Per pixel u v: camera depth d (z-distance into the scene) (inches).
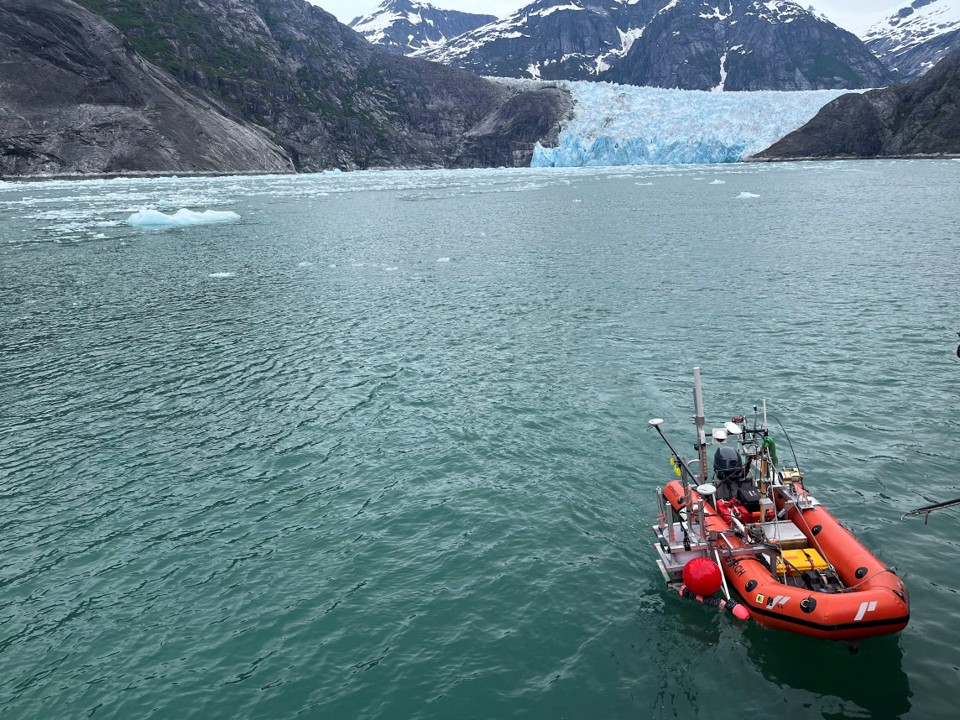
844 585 347.6
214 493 532.1
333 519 489.1
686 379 712.4
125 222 2316.7
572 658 345.7
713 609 372.2
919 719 296.8
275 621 383.9
